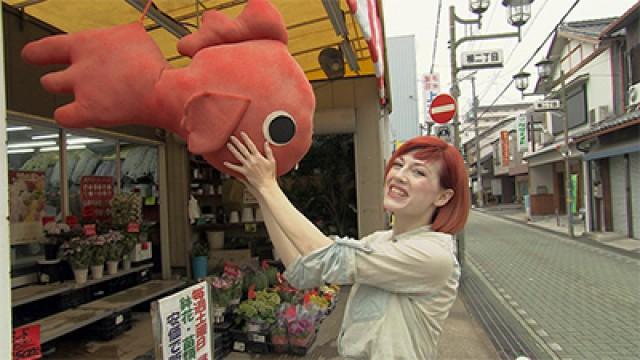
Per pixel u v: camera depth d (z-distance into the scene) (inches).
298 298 199.9
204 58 63.4
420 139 64.2
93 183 236.5
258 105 61.1
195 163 319.9
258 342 173.6
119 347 180.7
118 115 63.7
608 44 475.2
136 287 227.8
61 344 183.5
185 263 301.4
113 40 64.4
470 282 299.3
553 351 172.9
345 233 313.0
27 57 66.0
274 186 61.9
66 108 63.6
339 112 283.4
